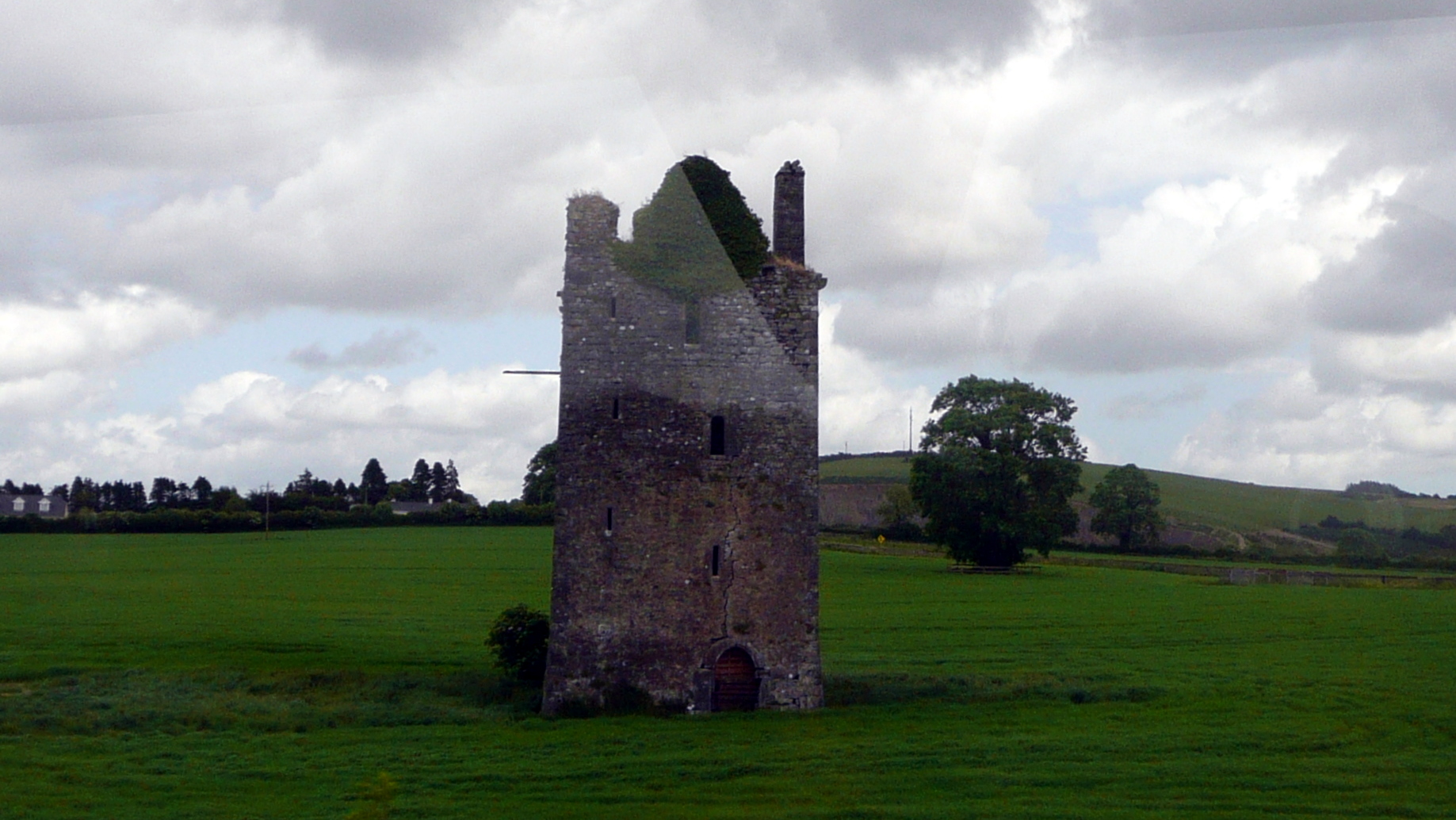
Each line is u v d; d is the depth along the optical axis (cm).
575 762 2931
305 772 2875
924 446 8175
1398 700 4019
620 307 3581
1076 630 6081
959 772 2870
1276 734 3406
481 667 4812
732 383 3594
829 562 9119
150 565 9112
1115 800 2677
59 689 4247
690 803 2595
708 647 3538
